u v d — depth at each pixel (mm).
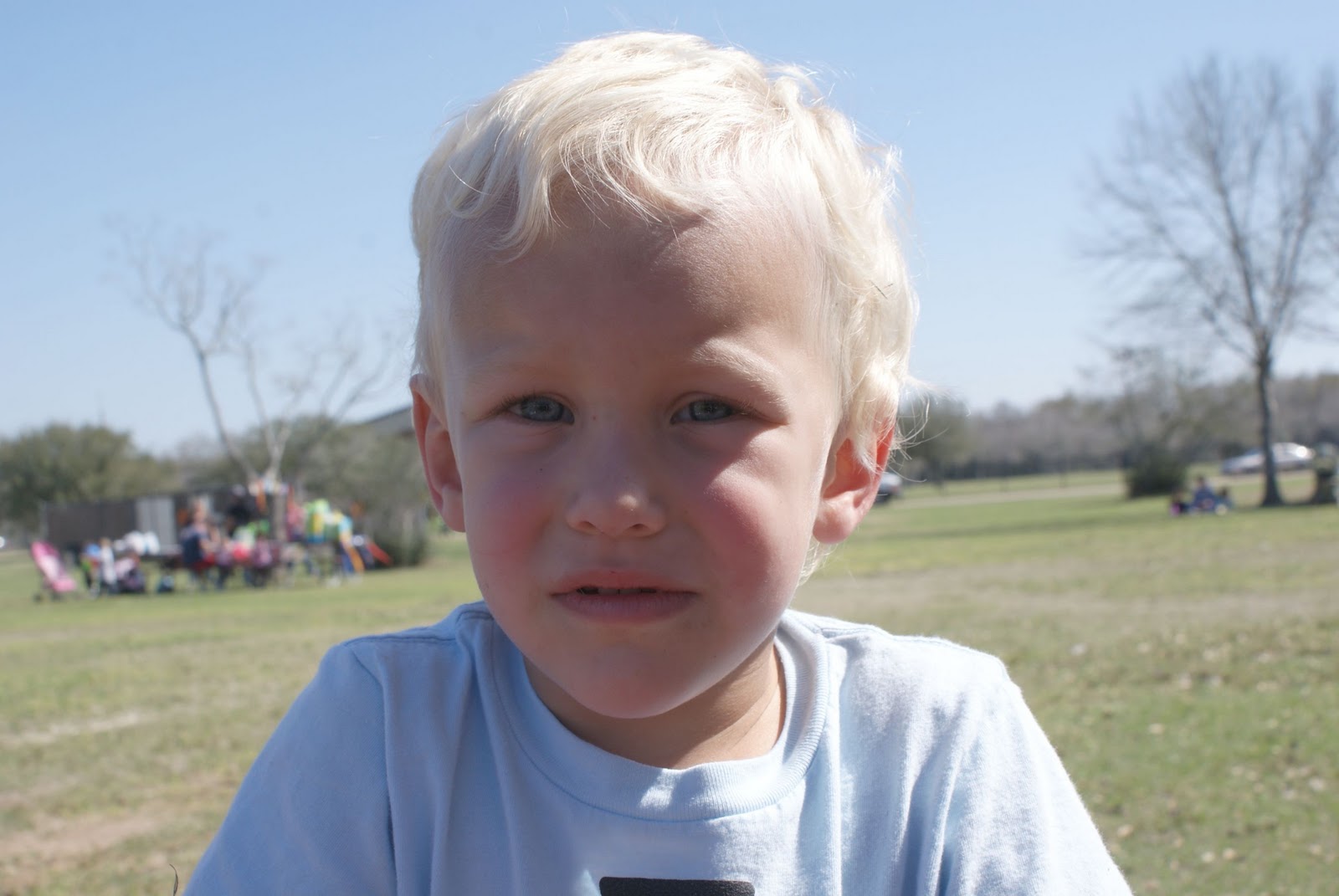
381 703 1168
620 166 987
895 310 1315
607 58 1179
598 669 987
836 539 1234
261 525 28578
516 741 1144
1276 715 6105
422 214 1176
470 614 1240
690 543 974
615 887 1085
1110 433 71875
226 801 5512
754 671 1155
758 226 1017
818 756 1173
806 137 1148
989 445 75125
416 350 1234
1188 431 52656
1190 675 7371
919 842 1171
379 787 1136
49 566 24406
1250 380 49469
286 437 38156
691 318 964
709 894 1077
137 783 5883
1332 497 29094
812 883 1125
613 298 959
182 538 25609
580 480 966
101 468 61594
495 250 1003
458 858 1117
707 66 1167
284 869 1118
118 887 4340
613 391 971
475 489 1033
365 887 1123
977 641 9164
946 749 1199
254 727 7168
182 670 9984
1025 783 1201
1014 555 18750
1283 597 10992
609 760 1108
